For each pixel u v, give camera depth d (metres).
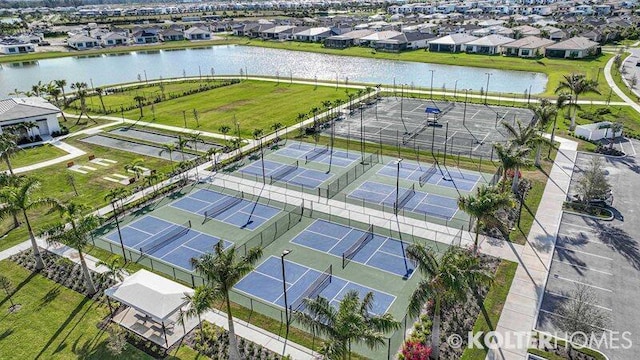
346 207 48.06
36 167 62.31
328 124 75.75
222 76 123.19
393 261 38.59
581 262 37.00
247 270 26.41
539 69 115.81
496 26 175.75
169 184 55.53
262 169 58.62
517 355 28.19
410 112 81.06
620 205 45.88
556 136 65.88
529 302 32.66
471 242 40.56
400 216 45.78
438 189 51.16
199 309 25.78
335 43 166.25
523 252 38.59
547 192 49.09
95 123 82.12
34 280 38.06
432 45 151.12
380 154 62.09
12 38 186.88
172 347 30.22
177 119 82.81
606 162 56.50
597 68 112.62
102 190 54.62
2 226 47.06
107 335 31.48
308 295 34.66
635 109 78.50
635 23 177.00
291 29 187.62
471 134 68.25
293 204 49.38
